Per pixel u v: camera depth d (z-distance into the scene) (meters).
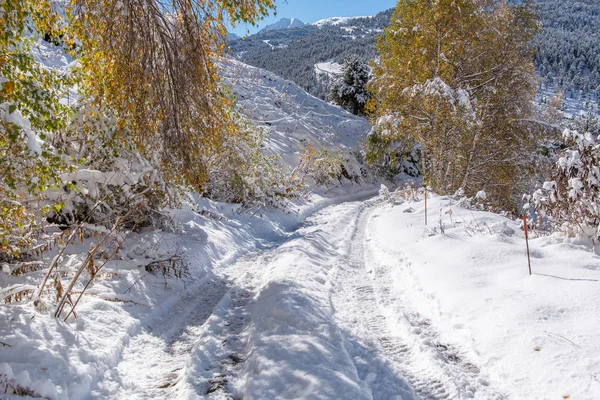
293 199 17.98
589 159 6.69
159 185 7.89
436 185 16.92
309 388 3.19
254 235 11.80
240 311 5.57
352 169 28.00
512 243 7.05
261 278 7.17
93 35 5.78
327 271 7.28
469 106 14.71
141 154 7.45
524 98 17.41
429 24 16.14
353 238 11.16
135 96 6.03
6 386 3.02
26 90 3.91
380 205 19.31
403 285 6.38
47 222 6.79
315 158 24.31
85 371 3.59
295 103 33.91
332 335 4.23
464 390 3.42
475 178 17.73
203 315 5.53
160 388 3.66
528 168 17.36
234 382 3.65
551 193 7.24
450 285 5.51
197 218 10.52
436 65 16.06
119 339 4.39
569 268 5.27
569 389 3.07
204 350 4.23
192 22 6.21
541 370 3.38
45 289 4.96
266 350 3.92
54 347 3.75
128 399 3.47
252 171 14.47
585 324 3.83
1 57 3.80
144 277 6.29
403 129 17.06
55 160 4.19
